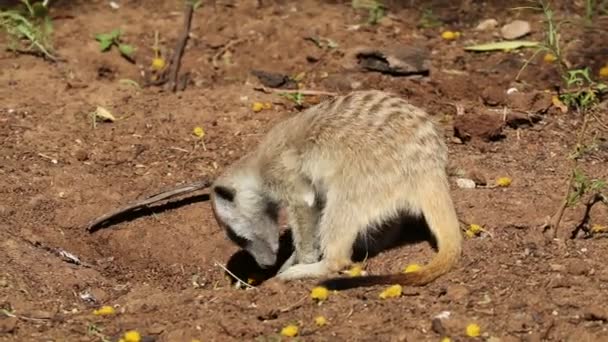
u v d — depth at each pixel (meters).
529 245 9.30
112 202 10.77
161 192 10.72
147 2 14.94
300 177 9.83
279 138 10.02
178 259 10.37
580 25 13.91
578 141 11.07
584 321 8.09
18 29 13.59
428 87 12.74
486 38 13.94
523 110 12.05
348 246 9.46
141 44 13.88
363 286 8.67
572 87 12.40
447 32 13.97
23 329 8.36
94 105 12.39
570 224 9.71
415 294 8.56
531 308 8.26
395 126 9.59
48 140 11.67
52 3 14.88
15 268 9.44
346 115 9.77
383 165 9.44
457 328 8.00
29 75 13.02
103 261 10.30
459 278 8.78
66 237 10.38
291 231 10.56
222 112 12.23
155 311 8.67
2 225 10.17
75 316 8.65
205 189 10.93
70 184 10.95
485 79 12.86
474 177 10.62
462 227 9.73
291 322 8.28
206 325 8.27
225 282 10.14
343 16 14.41
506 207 9.98
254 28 14.09
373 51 13.20
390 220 9.55
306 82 13.07
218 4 14.73
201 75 13.35
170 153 11.52
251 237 10.18
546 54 13.23
